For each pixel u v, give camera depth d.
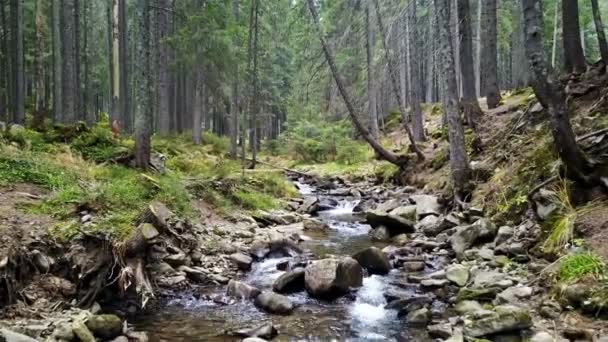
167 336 5.65
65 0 18.80
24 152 9.53
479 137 13.47
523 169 9.30
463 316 5.72
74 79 21.50
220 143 25.50
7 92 23.56
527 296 5.83
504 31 27.61
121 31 21.55
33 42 26.77
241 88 23.53
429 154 16.70
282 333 5.77
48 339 4.77
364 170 22.95
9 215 6.66
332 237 11.06
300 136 29.97
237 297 7.04
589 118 8.71
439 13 11.50
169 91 27.64
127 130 21.94
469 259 7.89
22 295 5.58
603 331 4.69
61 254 6.25
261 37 24.83
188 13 17.38
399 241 10.14
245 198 13.07
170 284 7.36
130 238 6.47
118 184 8.72
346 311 6.50
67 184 8.43
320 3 20.78
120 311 6.41
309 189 19.81
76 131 12.48
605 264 5.54
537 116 11.40
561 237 6.61
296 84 28.34
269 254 9.36
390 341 5.46
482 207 9.80
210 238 9.63
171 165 14.30
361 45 22.77
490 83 16.94
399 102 16.48
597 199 6.90
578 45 11.10
